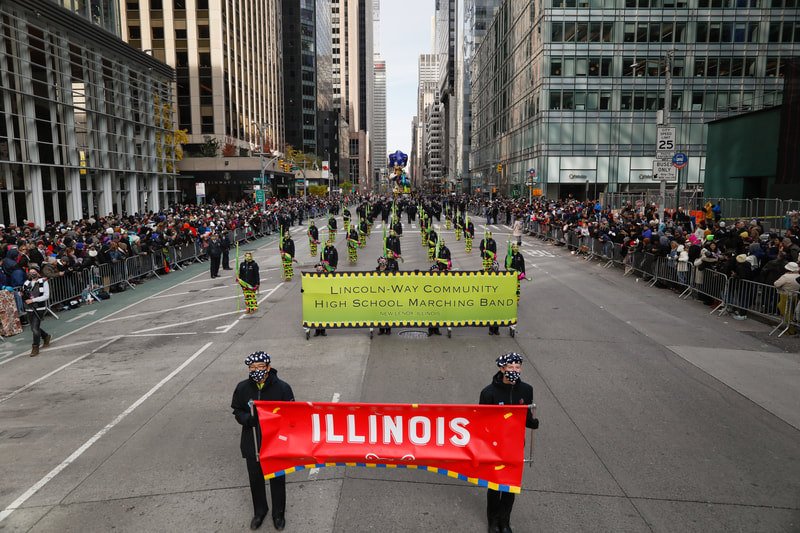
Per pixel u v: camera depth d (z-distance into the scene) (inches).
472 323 465.4
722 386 344.8
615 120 2151.8
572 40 2124.8
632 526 203.8
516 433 196.1
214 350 444.8
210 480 242.4
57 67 1237.1
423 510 217.3
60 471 252.1
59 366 410.6
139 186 1695.4
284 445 205.3
